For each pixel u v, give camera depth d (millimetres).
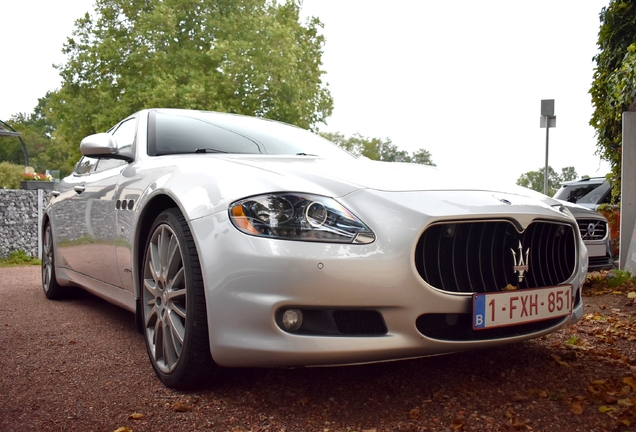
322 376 2385
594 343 3018
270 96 20516
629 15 5777
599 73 6262
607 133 6211
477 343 2070
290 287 1898
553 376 2414
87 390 2299
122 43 20922
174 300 2316
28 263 8484
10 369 2588
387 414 2016
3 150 68688
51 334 3252
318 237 1936
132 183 2850
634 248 5023
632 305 4059
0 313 3910
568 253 2422
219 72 20000
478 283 2086
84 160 4250
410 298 1938
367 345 1930
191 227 2158
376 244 1935
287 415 2010
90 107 20734
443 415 2004
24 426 1949
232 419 1983
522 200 2283
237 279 1984
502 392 2223
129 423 1964
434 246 2021
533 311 2160
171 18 20250
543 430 1883
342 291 1895
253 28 20828
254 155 2793
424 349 1992
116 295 3104
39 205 9031
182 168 2510
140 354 2814
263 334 1947
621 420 1914
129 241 2744
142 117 3361
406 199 2057
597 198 8812
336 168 2408
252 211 2023
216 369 2195
